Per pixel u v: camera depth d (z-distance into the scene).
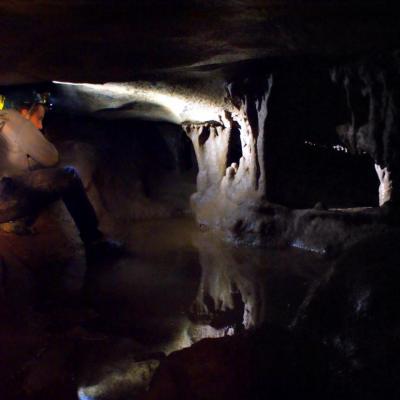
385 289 2.21
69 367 2.44
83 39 2.81
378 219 4.44
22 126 4.18
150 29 2.64
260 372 2.00
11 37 2.73
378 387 1.88
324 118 4.77
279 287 3.62
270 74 4.59
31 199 4.18
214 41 2.95
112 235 5.53
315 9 2.35
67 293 3.46
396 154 4.10
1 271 3.61
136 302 3.34
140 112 6.61
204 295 3.47
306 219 4.84
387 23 2.58
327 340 2.25
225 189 6.10
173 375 2.03
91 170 6.55
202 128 6.72
